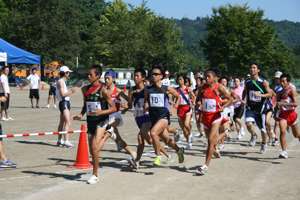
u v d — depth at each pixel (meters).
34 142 9.71
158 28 53.56
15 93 34.34
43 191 5.26
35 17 52.25
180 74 9.20
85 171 6.57
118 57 55.38
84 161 6.88
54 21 53.56
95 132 5.75
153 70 6.49
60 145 9.14
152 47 52.31
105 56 60.34
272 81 52.94
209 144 6.33
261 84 8.19
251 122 8.86
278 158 7.76
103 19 73.81
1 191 5.25
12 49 15.27
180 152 6.85
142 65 53.97
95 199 4.89
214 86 6.59
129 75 67.06
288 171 6.54
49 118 15.13
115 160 7.55
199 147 9.20
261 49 46.75
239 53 45.78
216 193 5.18
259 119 8.29
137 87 7.03
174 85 58.59
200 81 10.95
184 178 6.05
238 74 47.47
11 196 5.00
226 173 6.39
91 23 90.06
